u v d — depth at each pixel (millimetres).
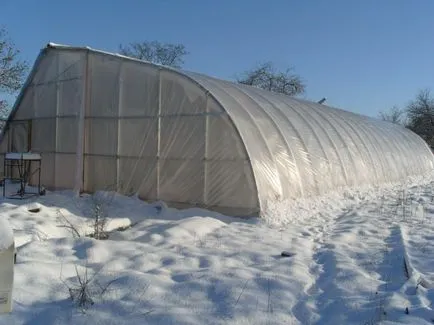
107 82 13562
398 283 6160
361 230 9391
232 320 4934
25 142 16000
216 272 6293
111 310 5105
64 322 4816
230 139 11086
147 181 12547
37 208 10445
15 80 25516
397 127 27219
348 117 20656
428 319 4930
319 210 11695
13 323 4762
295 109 15750
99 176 13695
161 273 6242
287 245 8070
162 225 9422
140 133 12773
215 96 11422
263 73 49562
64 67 14711
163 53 49469
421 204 12883
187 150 11773
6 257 4785
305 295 5699
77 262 6727
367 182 16281
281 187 11430
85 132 13977
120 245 7535
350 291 5840
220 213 11070
